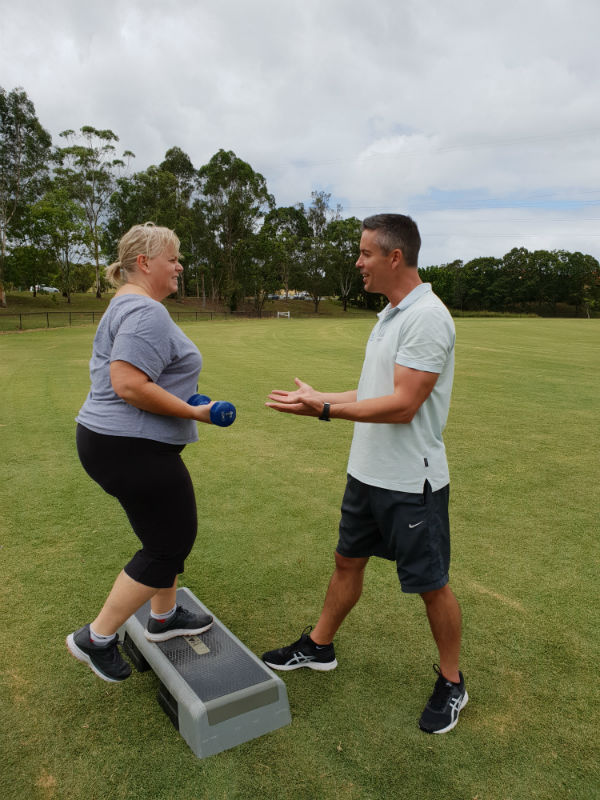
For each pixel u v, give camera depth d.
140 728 1.98
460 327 33.75
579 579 3.13
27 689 2.18
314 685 2.22
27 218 44.47
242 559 3.32
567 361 14.56
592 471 5.12
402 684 2.23
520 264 91.25
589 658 2.42
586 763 1.85
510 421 7.24
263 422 7.06
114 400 1.84
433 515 1.95
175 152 59.81
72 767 1.80
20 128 43.09
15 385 9.77
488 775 1.79
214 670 2.05
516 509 4.18
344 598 2.21
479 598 2.91
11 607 2.76
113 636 1.99
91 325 30.48
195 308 57.91
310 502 4.28
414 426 1.92
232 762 1.83
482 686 2.23
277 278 62.31
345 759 1.85
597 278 87.88
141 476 1.84
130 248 1.91
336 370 12.44
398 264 1.93
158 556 1.95
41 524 3.80
